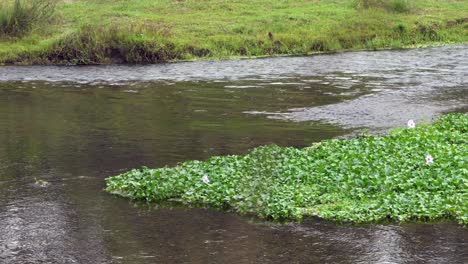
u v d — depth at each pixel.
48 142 13.05
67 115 15.48
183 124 14.52
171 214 9.13
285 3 29.36
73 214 9.13
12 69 21.61
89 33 23.22
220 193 9.59
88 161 11.73
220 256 7.75
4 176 10.84
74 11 27.02
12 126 14.40
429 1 31.16
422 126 13.49
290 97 17.28
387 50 25.20
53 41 23.12
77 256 7.80
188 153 12.20
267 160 10.59
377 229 8.46
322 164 10.49
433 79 19.41
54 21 25.62
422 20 28.09
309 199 9.30
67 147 12.67
